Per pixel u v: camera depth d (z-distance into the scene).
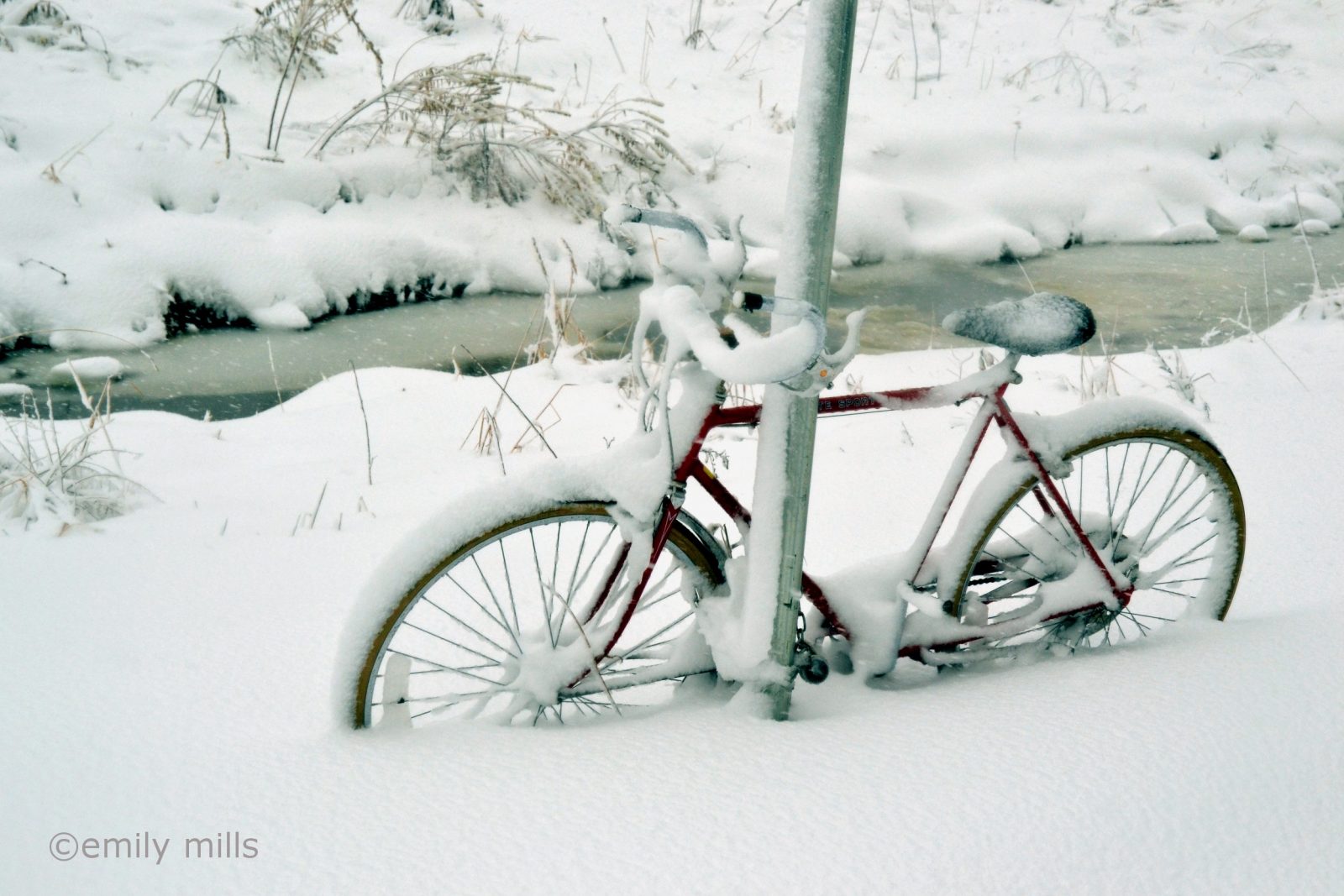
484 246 6.32
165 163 5.92
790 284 1.92
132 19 7.50
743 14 9.86
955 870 1.64
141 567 2.98
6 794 1.91
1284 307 6.07
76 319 5.09
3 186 5.44
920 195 7.28
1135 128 8.24
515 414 4.49
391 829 1.79
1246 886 1.63
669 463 2.10
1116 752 1.93
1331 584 2.84
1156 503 3.41
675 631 2.73
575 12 9.40
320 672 2.44
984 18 10.30
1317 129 8.62
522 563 3.08
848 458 3.97
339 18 8.35
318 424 4.33
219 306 5.50
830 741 2.03
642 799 1.84
